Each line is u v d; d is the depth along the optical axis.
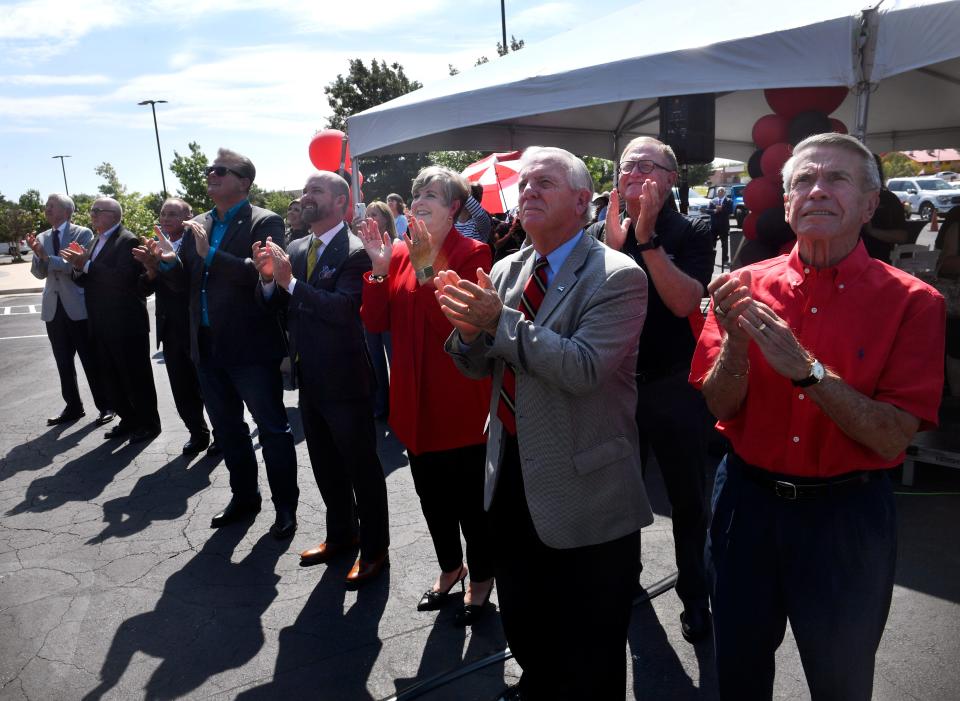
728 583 1.65
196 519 3.76
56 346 5.56
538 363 1.60
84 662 2.56
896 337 1.45
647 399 2.49
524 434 1.77
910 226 5.69
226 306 3.29
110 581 3.14
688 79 3.86
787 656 2.46
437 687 2.35
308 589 3.02
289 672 2.47
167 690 2.39
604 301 1.69
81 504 4.02
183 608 2.90
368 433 2.98
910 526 3.34
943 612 2.65
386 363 5.42
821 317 1.53
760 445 1.58
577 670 1.84
